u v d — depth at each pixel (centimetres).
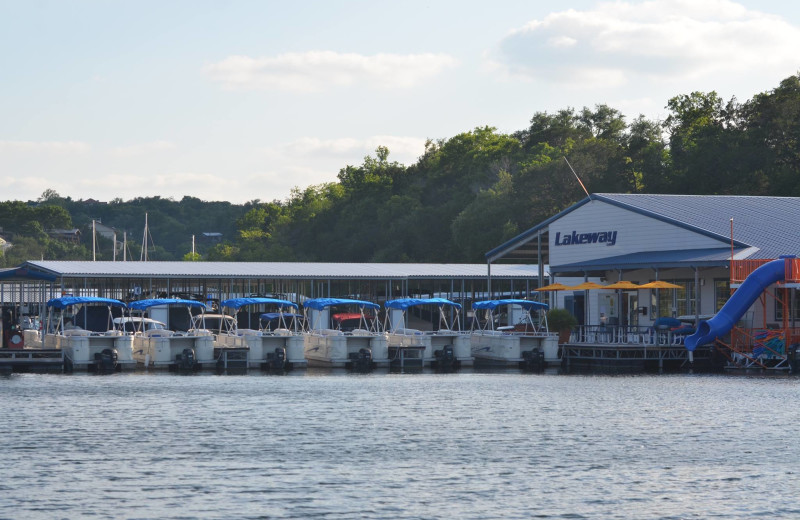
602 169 16925
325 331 9588
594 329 9625
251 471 4288
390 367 9250
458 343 9381
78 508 3684
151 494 3884
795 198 10569
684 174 15238
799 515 3619
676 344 8431
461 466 4381
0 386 7419
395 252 19888
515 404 6347
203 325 9575
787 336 8019
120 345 8850
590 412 5950
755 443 4891
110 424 5553
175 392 7081
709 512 3653
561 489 3972
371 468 4344
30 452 4691
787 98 15375
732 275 8269
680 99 19100
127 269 10456
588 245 10038
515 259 12138
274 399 6675
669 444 4878
